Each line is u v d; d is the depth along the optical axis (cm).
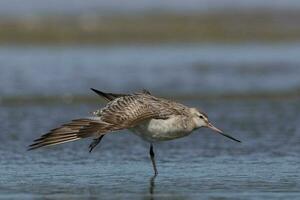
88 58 3058
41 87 2438
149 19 4025
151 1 4544
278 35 3616
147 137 1352
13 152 1644
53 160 1573
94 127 1212
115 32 3681
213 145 1705
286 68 2773
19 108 2147
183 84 2484
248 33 3666
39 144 1185
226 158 1582
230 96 2300
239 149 1662
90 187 1355
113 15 4144
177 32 3694
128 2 4575
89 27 3769
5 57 3098
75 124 1212
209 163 1540
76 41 3494
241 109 2114
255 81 2533
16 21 3894
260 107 2138
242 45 3409
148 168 1503
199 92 2361
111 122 1234
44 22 3884
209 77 2612
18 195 1302
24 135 1812
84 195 1302
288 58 3008
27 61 2986
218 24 3878
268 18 3994
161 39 3559
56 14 4153
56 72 2717
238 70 2750
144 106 1314
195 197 1285
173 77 2608
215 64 2886
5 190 1336
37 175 1447
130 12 4253
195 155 1612
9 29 3703
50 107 2158
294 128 1867
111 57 3078
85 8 4378
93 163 1546
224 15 4106
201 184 1370
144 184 1374
